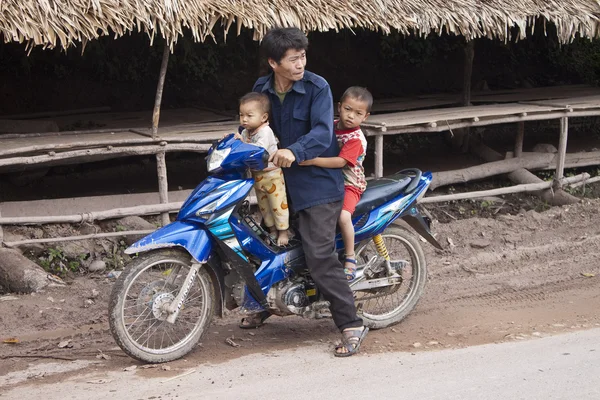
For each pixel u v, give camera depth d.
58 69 9.38
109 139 6.32
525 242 6.77
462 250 6.58
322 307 4.41
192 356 4.29
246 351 4.39
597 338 4.49
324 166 4.19
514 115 7.54
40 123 7.41
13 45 9.15
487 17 7.07
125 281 3.99
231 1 6.00
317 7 6.32
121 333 4.00
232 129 6.95
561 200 7.75
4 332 4.87
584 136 10.27
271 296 4.35
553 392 3.68
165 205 6.44
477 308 5.20
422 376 3.93
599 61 11.97
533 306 5.23
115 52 9.62
